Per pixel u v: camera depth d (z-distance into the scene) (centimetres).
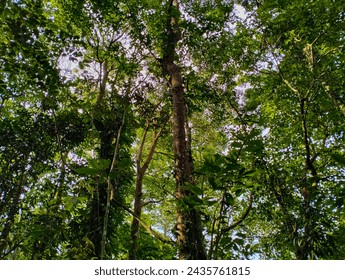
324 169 804
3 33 689
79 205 1051
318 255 510
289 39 1010
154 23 962
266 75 1194
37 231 705
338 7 885
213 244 323
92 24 1001
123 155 1031
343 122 1082
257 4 1141
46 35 746
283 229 628
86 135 1056
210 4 1159
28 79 758
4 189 921
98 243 845
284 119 1216
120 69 975
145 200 1593
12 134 988
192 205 277
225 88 1198
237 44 1154
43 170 1032
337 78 954
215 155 274
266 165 771
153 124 1224
